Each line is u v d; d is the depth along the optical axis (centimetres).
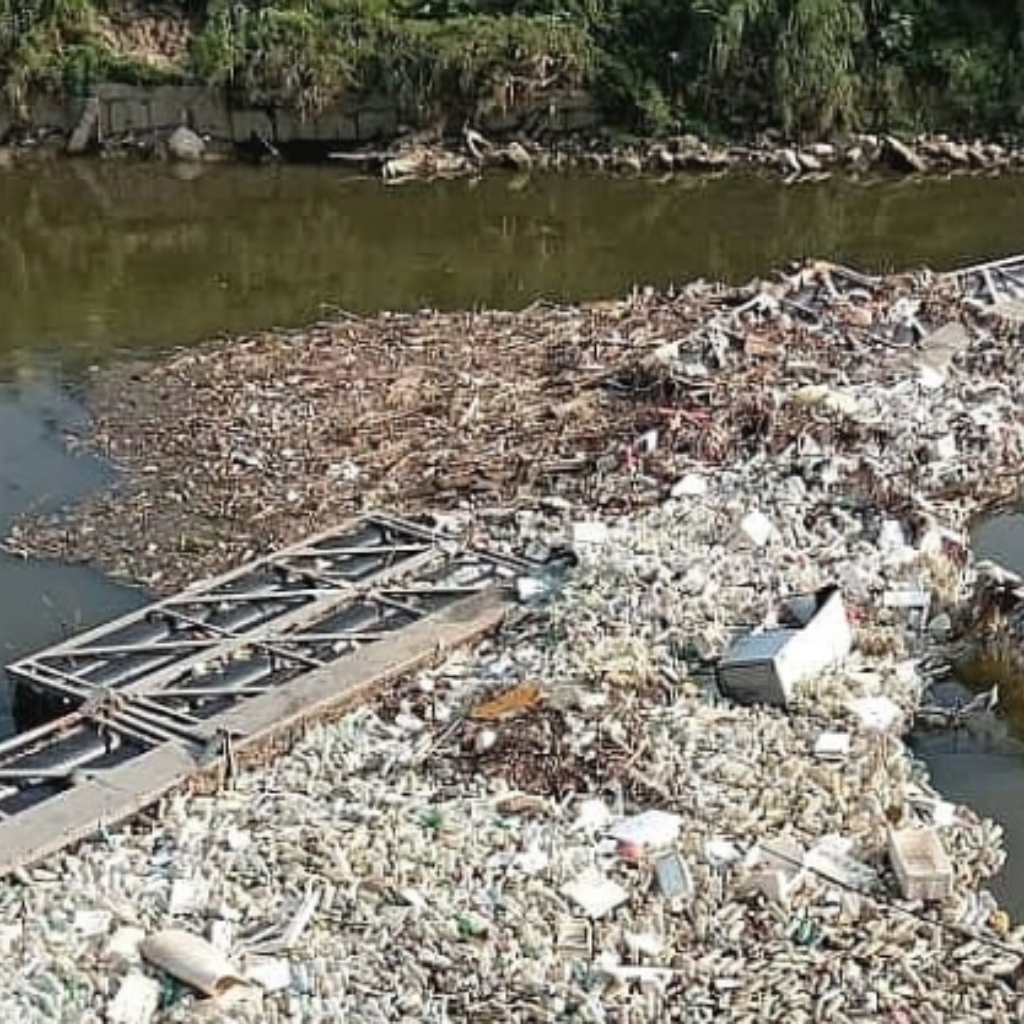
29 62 4016
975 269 2684
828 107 3978
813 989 1214
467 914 1267
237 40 3981
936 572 1761
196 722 1498
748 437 2078
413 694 1564
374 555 1820
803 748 1471
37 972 1205
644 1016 1184
